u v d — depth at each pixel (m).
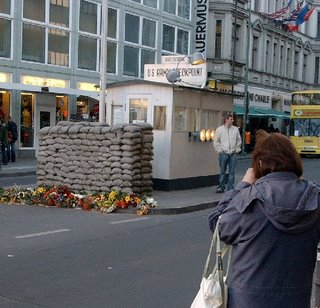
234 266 2.80
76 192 13.02
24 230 9.68
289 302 2.67
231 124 14.71
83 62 28.48
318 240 2.80
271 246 2.69
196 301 2.82
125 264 7.52
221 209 2.94
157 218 11.34
